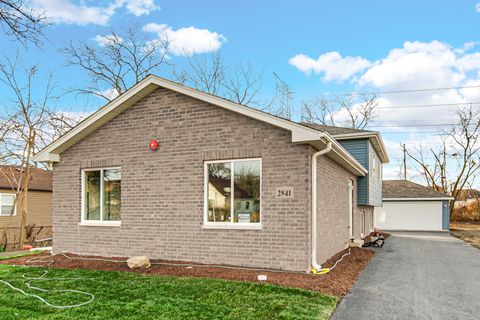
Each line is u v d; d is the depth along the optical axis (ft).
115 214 36.04
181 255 32.12
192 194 32.07
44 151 37.76
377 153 68.85
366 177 55.21
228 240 30.30
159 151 33.78
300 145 28.40
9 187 74.38
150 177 34.01
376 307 21.13
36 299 21.36
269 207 29.01
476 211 130.11
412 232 90.07
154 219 33.53
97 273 28.02
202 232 31.37
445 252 46.52
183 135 32.86
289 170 28.60
